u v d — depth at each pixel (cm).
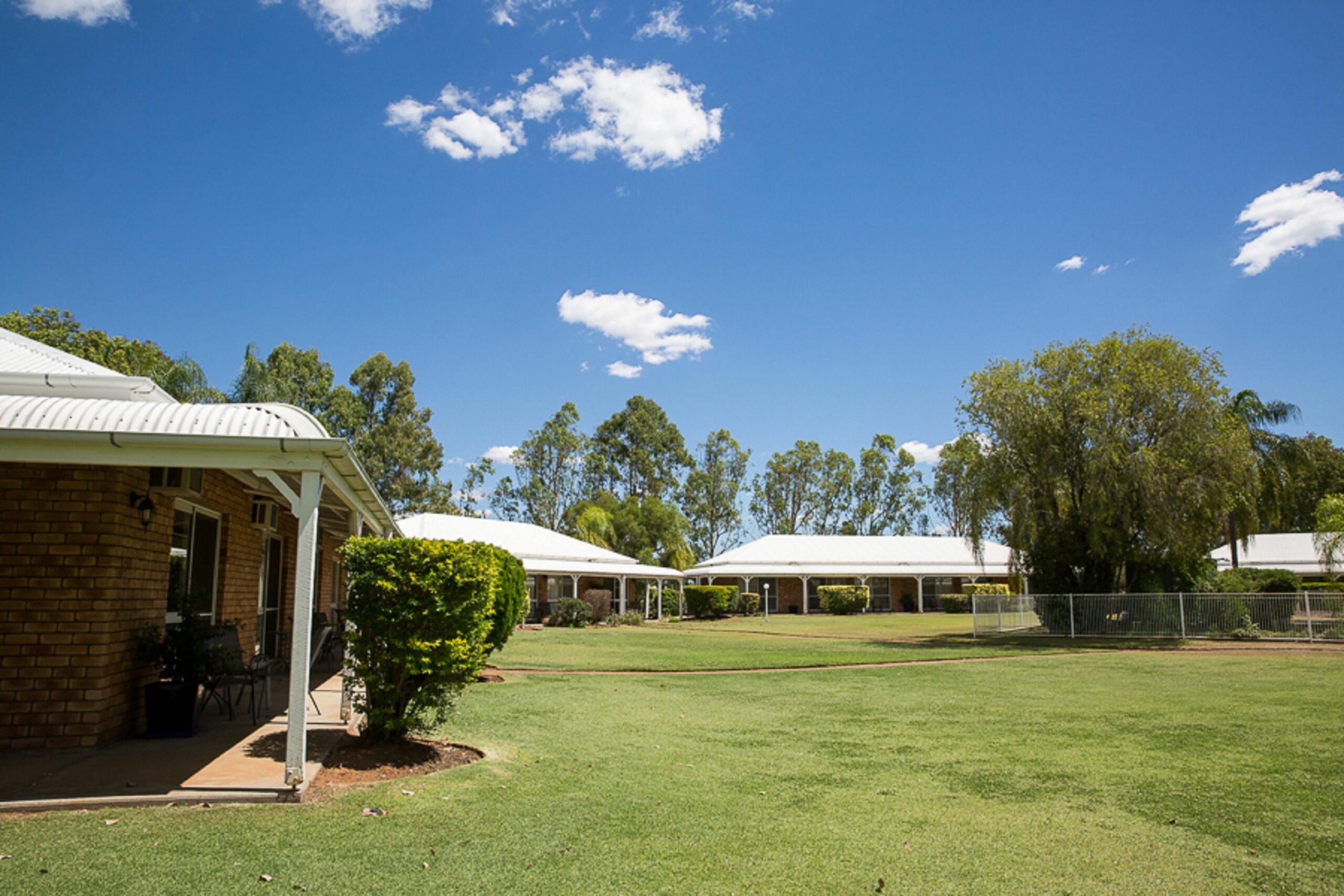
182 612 785
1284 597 2380
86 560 704
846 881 428
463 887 402
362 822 506
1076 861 464
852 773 691
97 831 476
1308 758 752
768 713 1043
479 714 971
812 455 7969
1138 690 1284
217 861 428
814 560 5316
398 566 697
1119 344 2466
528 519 6619
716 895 402
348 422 5056
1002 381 2584
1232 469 2289
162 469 802
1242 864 461
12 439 548
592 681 1373
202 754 672
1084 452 2477
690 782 647
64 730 688
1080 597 2567
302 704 563
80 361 994
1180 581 2603
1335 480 5038
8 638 689
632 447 7338
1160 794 620
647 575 4134
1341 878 440
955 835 512
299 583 569
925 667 1700
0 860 422
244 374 3172
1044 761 743
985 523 2616
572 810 550
